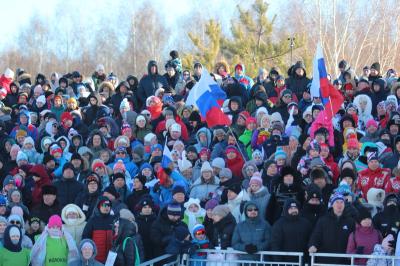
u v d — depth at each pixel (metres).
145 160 21.56
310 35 53.31
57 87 29.72
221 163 19.44
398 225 15.55
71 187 18.73
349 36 52.62
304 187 16.69
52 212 17.55
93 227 16.05
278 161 18.69
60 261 15.65
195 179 20.11
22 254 15.60
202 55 43.88
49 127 24.67
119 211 16.08
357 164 18.73
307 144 18.83
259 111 21.95
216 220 16.39
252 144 21.20
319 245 15.53
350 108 22.17
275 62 44.44
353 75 26.72
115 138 23.73
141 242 15.65
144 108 26.61
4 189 19.48
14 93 29.61
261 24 46.22
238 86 25.56
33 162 22.64
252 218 15.97
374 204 16.72
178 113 25.08
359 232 15.41
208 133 21.88
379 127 22.03
